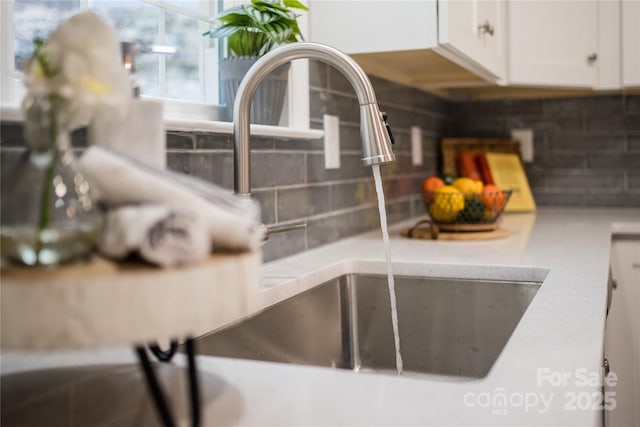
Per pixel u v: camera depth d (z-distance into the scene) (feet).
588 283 3.64
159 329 1.56
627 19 7.44
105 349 2.59
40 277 1.56
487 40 6.04
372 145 3.02
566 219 7.36
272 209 4.54
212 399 2.00
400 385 2.09
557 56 7.29
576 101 8.64
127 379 2.22
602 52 7.58
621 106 8.47
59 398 2.06
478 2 5.65
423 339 4.52
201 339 3.10
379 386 2.09
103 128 2.03
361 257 4.75
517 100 8.90
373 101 3.05
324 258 4.73
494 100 8.99
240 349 3.40
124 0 3.87
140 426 1.84
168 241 1.58
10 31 2.88
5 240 1.64
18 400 2.06
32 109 1.74
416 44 4.79
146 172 1.72
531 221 7.24
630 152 8.46
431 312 4.49
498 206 5.90
